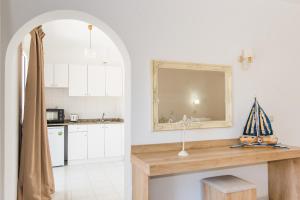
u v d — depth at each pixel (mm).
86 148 4863
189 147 2438
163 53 2350
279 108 2943
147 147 2273
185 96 2436
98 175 4066
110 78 5242
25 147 2535
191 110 2459
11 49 1903
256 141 2570
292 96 3029
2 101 1874
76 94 4988
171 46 2383
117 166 4652
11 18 1878
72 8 2023
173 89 2385
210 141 2537
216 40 2592
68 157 4738
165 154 2180
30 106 2590
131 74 2219
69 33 4160
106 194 3209
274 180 2766
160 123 2324
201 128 2494
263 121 2611
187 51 2451
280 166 2693
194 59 2482
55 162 4613
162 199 2314
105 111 5539
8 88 1897
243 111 2727
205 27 2537
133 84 2230
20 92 2611
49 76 4828
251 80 2781
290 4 3043
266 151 2287
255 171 2785
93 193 3244
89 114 5422
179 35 2418
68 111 5270
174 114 2383
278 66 2947
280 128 2945
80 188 3434
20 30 1906
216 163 2016
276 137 2646
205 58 2535
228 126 2617
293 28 3062
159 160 1934
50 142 4586
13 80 2021
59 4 1988
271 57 2906
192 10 2479
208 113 2529
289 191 2586
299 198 2496
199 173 2479
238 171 2691
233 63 2680
